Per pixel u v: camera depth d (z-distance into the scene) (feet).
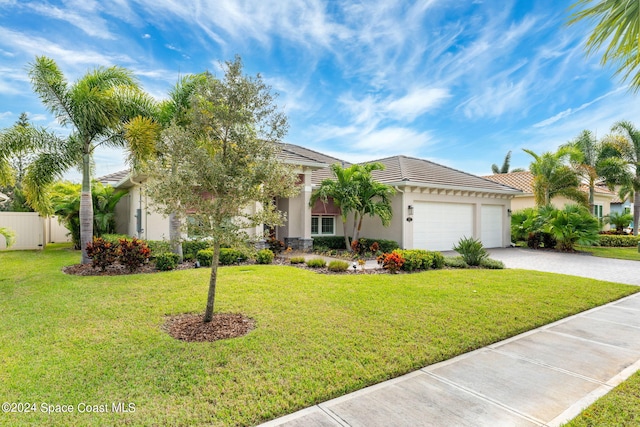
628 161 74.02
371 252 50.29
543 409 11.59
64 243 66.49
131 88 37.73
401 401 11.94
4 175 37.14
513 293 26.86
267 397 11.82
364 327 18.66
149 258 36.35
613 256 54.90
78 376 13.00
